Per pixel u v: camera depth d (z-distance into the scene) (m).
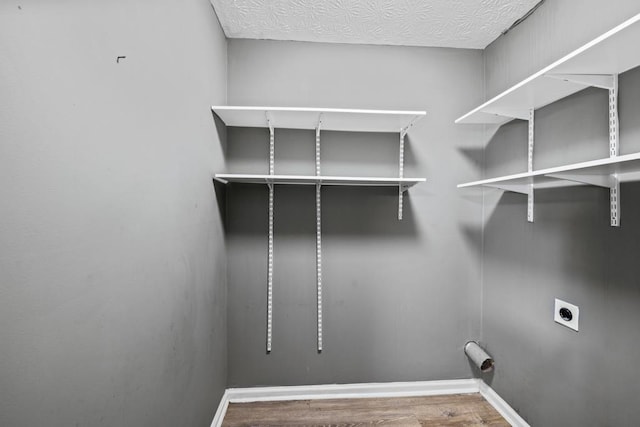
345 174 1.79
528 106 1.39
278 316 1.77
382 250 1.82
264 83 1.72
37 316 0.46
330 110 1.43
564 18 1.27
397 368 1.83
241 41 1.71
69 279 0.53
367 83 1.78
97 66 0.60
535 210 1.43
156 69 0.85
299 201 1.77
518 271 1.55
